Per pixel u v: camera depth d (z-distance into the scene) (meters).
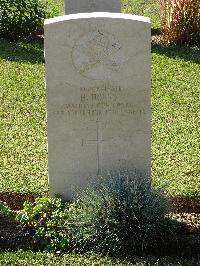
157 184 2.94
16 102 4.15
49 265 2.60
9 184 3.20
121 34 2.78
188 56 4.95
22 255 2.65
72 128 2.89
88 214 2.74
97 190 2.83
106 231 2.70
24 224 2.80
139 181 2.87
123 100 2.87
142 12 6.05
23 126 3.82
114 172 2.95
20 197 3.11
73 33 2.78
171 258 2.65
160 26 5.46
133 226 2.72
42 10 5.39
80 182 2.97
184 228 2.85
